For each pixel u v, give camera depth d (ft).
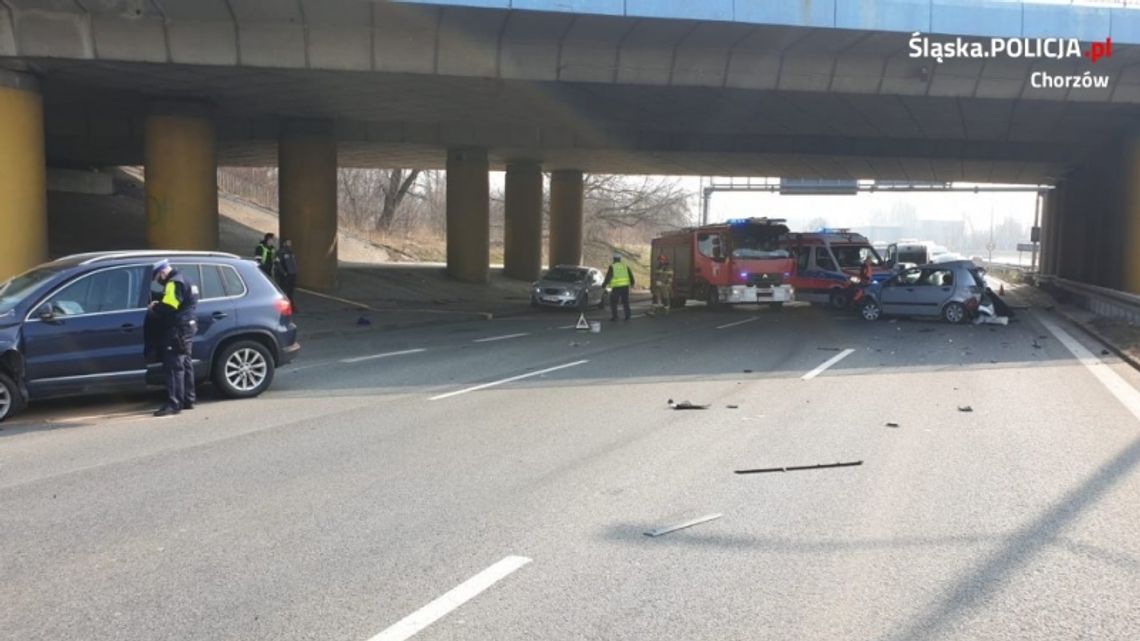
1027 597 15.81
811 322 80.33
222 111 88.43
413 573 16.94
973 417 32.94
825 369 46.68
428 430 30.50
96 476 24.20
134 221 113.60
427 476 24.17
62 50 60.13
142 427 31.24
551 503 21.58
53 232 98.48
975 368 47.24
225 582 16.48
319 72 66.13
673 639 14.14
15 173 62.13
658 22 63.05
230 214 140.15
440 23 62.80
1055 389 39.96
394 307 91.15
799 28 64.44
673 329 72.95
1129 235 92.07
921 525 19.89
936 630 14.48
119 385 34.24
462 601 15.62
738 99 80.02
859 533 19.34
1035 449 27.55
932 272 79.56
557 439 28.96
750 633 14.35
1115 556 17.90
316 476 24.17
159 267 34.35
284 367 47.75
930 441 28.71
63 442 28.73
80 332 33.37
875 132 100.12
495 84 72.59
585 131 104.58
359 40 63.98
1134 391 39.47
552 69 68.39
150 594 15.93
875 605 15.46
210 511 20.93
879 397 37.55
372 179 225.15
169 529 19.60
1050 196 176.86
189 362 34.71
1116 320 71.61
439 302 102.06
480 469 24.94
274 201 175.42
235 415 33.53
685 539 18.93
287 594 15.93
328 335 66.64
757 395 38.04
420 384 41.55
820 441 28.66
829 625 14.66
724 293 91.76
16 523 20.03
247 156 126.41
